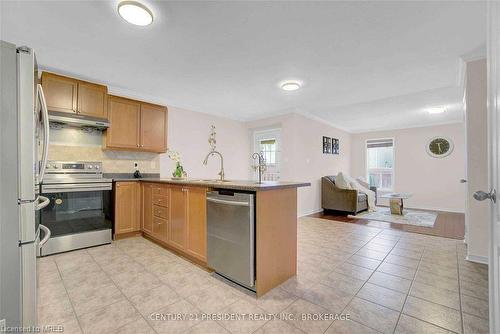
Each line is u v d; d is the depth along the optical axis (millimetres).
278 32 2057
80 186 2807
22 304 1156
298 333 1406
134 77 3092
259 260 1812
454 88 3447
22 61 1151
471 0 1655
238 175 5484
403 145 6363
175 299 1771
